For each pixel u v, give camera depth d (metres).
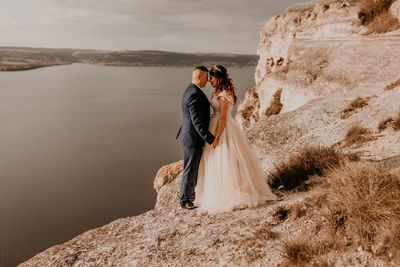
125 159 73.00
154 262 3.39
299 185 4.52
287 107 16.25
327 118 9.68
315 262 2.60
